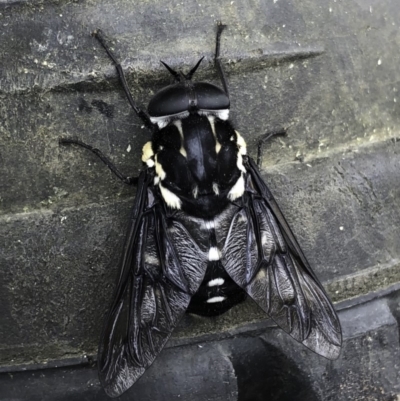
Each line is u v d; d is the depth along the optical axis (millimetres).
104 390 95
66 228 99
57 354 100
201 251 99
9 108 98
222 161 99
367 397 104
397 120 107
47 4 97
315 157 104
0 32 97
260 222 101
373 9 106
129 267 98
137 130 100
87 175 100
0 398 100
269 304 100
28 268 99
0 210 99
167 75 100
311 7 103
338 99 104
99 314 100
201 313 100
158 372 101
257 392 105
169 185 99
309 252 103
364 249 104
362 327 104
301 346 103
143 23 99
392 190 105
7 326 99
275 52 101
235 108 102
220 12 100
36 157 99
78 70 98
